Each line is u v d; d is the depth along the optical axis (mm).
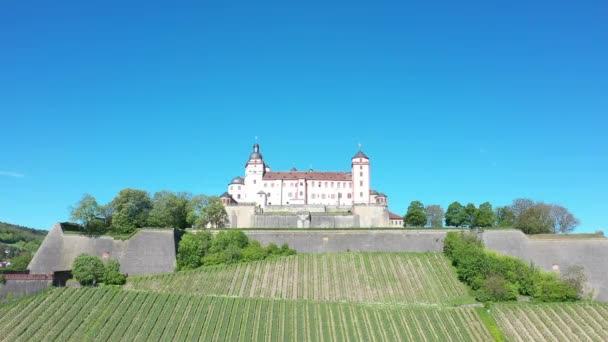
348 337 85688
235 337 84000
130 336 82125
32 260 112000
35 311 86188
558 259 116125
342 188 193125
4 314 85062
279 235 131375
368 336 86250
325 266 117312
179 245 116312
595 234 119125
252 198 192125
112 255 113812
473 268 108562
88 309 87750
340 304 97625
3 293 92750
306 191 191875
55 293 91250
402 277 112500
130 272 112312
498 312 94562
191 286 104312
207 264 114750
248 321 89125
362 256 123125
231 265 114125
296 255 123500
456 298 103562
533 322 91188
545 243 118688
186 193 147250
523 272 107250
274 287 106125
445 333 88000
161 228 118062
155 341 81438
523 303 98750
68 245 114688
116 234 117688
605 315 93188
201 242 118562
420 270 115688
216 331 85625
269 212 160875
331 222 152375
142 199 127875
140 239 115625
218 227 145750
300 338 84688
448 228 131250
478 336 87438
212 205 144875
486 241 122688
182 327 85688
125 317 86625
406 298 103438
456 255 116188
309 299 101750
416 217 163750
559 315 93375
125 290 95750
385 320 91562
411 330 88562
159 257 114375
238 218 153000
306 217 151750
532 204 152375
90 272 101125
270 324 88688
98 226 121188
